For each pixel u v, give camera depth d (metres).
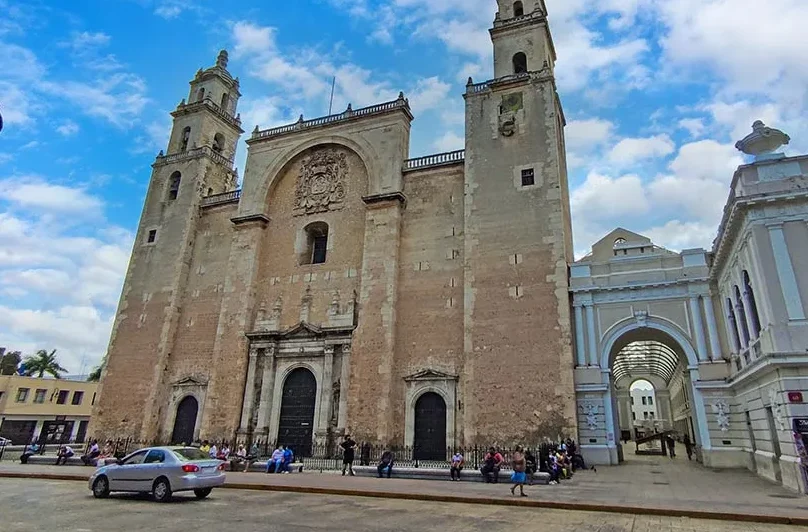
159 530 11.30
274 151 44.72
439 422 32.16
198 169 48.16
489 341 31.66
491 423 29.95
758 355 21.89
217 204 46.53
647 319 30.34
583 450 28.91
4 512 13.70
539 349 30.42
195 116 52.25
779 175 20.84
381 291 35.66
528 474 21.45
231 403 37.34
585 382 30.03
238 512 14.02
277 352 38.00
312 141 43.38
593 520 13.34
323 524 12.30
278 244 42.09
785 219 20.20
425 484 21.09
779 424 19.53
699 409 28.44
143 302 44.84
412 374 33.41
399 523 12.59
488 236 34.16
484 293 32.88
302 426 35.66
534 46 40.34
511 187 34.81
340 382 34.94
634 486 20.33
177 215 47.03
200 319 42.69
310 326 37.09
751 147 22.73
